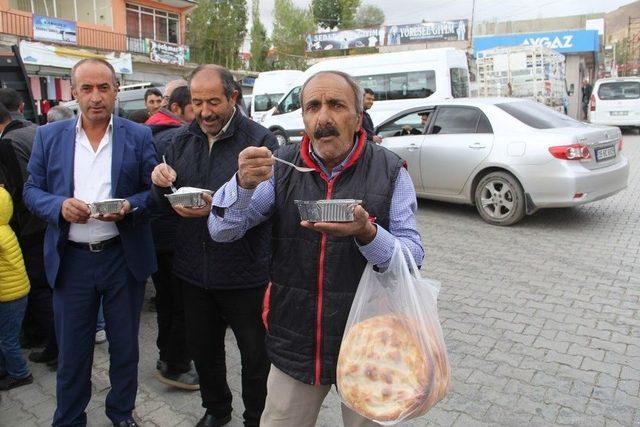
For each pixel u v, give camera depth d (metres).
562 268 5.22
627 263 5.31
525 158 6.41
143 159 2.77
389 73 11.87
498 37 26.98
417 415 1.59
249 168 1.67
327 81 1.71
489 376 3.30
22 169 3.57
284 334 1.86
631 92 17.16
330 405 3.08
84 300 2.66
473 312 4.26
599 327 3.94
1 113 4.05
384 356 1.60
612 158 6.64
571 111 26.77
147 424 2.93
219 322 2.71
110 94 2.63
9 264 3.11
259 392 2.61
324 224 1.52
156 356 3.77
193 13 33.19
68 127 2.70
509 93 15.80
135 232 2.69
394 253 1.63
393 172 1.79
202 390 2.78
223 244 2.49
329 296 1.78
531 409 2.95
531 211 6.54
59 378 2.69
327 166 1.82
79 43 23.77
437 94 11.30
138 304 2.83
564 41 25.81
